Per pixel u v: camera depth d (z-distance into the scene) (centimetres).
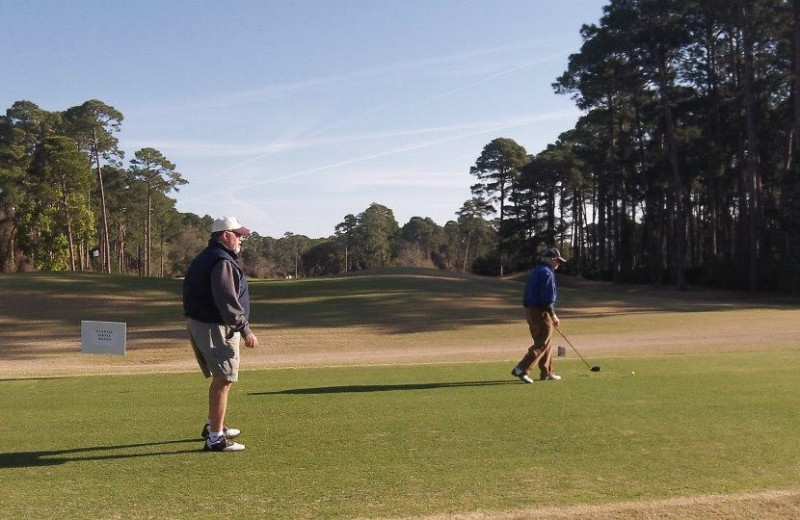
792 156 4206
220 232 562
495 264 8131
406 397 808
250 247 10431
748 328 2352
